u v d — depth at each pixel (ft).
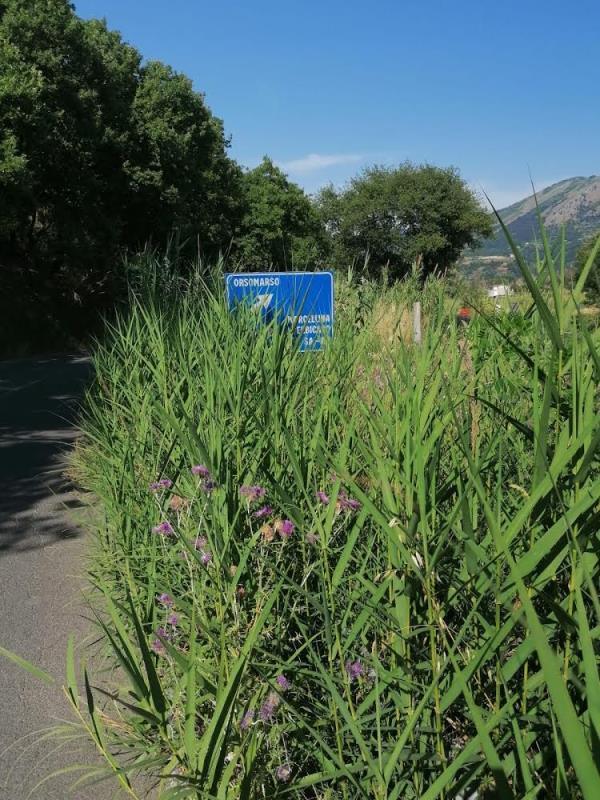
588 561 6.24
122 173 112.16
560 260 7.79
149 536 13.00
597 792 4.28
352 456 10.58
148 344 21.74
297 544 10.44
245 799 6.79
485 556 6.84
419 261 28.84
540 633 4.66
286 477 11.61
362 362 13.92
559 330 7.09
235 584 8.99
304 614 9.86
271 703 7.58
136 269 28.22
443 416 8.87
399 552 7.50
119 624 7.79
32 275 107.65
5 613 15.67
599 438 6.11
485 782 6.41
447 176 155.22
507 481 9.19
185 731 7.04
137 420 17.85
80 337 106.63
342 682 7.53
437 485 8.63
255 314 18.98
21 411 44.98
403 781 6.61
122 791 9.75
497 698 6.29
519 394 10.89
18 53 91.15
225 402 13.79
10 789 10.01
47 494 25.03
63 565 18.45
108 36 119.44
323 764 7.41
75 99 100.22
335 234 156.04
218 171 139.54
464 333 12.78
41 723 11.55
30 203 101.14
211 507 10.55
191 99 121.90
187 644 9.95
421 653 7.34
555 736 5.60
